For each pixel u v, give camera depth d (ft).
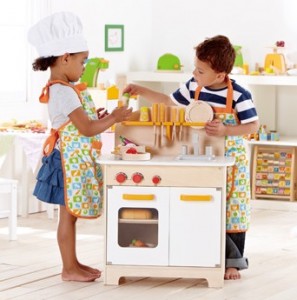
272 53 19.70
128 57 20.79
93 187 11.98
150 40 21.66
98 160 11.75
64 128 11.89
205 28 21.07
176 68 20.47
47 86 12.01
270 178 19.17
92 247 14.52
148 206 11.75
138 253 11.86
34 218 17.37
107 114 12.96
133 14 20.92
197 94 12.52
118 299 11.30
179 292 11.65
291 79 18.65
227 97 12.30
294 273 12.84
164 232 11.80
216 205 11.71
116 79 20.36
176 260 11.83
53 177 11.90
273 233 16.01
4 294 11.53
